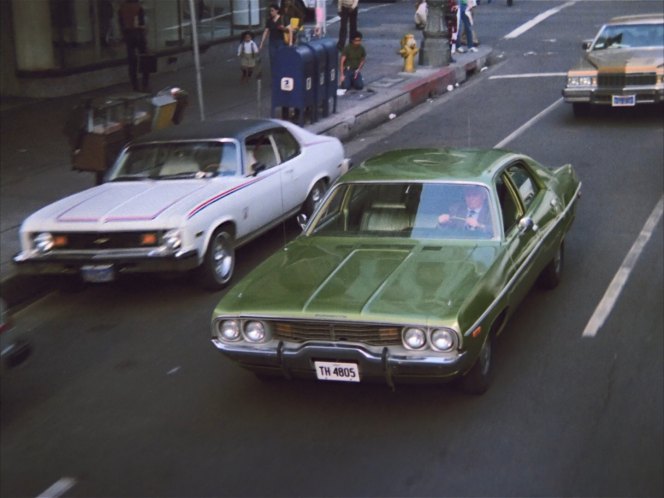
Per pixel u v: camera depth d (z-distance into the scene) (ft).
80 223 28.37
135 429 20.86
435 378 19.77
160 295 30.32
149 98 40.22
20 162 46.57
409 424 20.31
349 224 24.44
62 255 28.35
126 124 37.88
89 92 64.95
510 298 22.39
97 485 18.42
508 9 113.70
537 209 26.27
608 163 44.98
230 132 32.78
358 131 56.24
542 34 93.04
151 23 70.74
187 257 28.09
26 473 19.06
